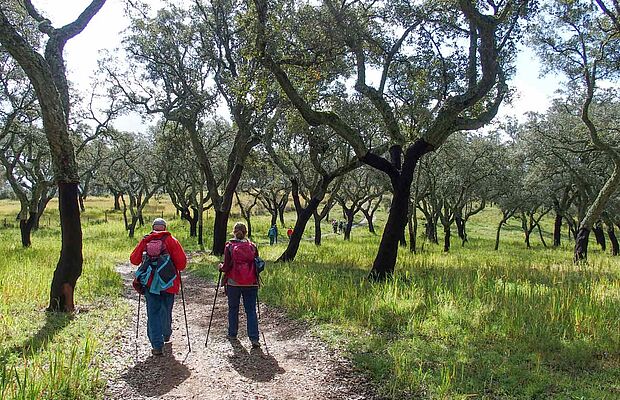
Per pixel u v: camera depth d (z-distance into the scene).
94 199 81.94
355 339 6.80
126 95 21.00
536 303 8.14
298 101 12.16
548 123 25.52
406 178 11.91
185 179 36.34
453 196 33.50
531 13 11.55
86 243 25.44
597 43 18.25
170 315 6.62
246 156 21.08
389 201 50.28
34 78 7.90
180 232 39.12
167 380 5.36
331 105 17.69
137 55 20.42
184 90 20.75
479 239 44.50
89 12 9.15
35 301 8.62
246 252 6.77
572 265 17.41
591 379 5.29
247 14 12.59
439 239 42.66
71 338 6.55
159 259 6.35
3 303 8.06
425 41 14.18
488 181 31.17
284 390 5.12
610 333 6.67
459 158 29.70
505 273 12.12
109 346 6.41
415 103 16.58
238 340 7.01
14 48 7.65
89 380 4.98
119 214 54.56
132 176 40.84
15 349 5.89
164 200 80.19
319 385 5.25
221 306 9.76
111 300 9.53
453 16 13.39
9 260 13.73
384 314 7.81
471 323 7.23
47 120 8.08
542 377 5.21
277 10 12.56
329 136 18.44
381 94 13.25
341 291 9.39
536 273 12.63
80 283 10.58
